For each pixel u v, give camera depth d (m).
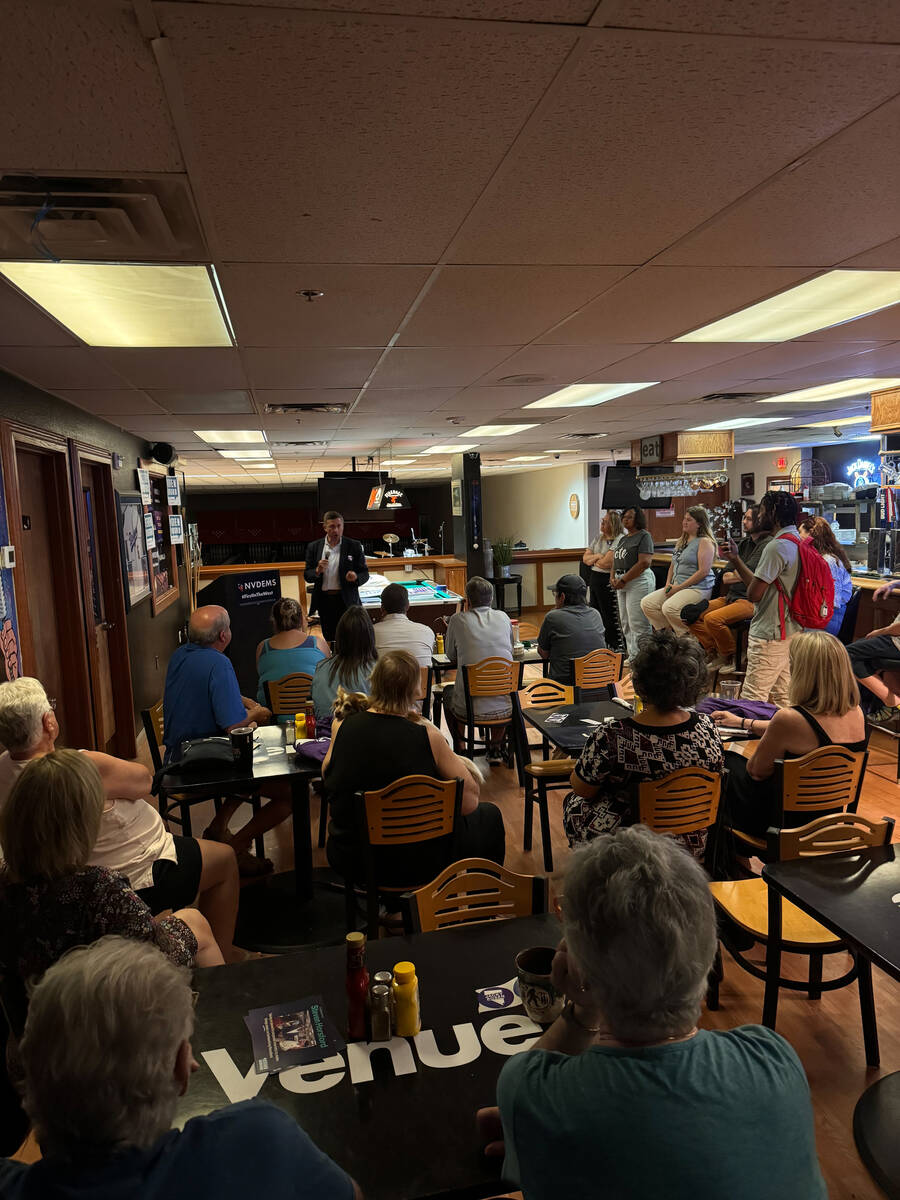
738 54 1.34
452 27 1.22
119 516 5.86
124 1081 0.91
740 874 3.02
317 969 1.71
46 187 1.80
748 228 2.27
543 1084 1.01
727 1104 0.95
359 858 2.67
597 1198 0.92
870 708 4.92
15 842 1.70
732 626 6.65
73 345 3.33
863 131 1.66
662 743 2.44
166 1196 0.91
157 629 7.41
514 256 2.44
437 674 5.39
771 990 2.28
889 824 2.21
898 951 1.67
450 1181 1.17
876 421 6.27
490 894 1.97
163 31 1.19
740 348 4.16
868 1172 1.90
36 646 4.35
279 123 1.52
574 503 15.03
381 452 10.87
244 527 22.44
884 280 2.91
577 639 4.86
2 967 1.74
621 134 1.64
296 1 1.13
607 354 4.18
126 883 1.75
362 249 2.30
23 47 1.21
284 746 3.31
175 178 1.76
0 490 3.49
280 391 4.94
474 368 4.45
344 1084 1.37
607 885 1.05
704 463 15.59
